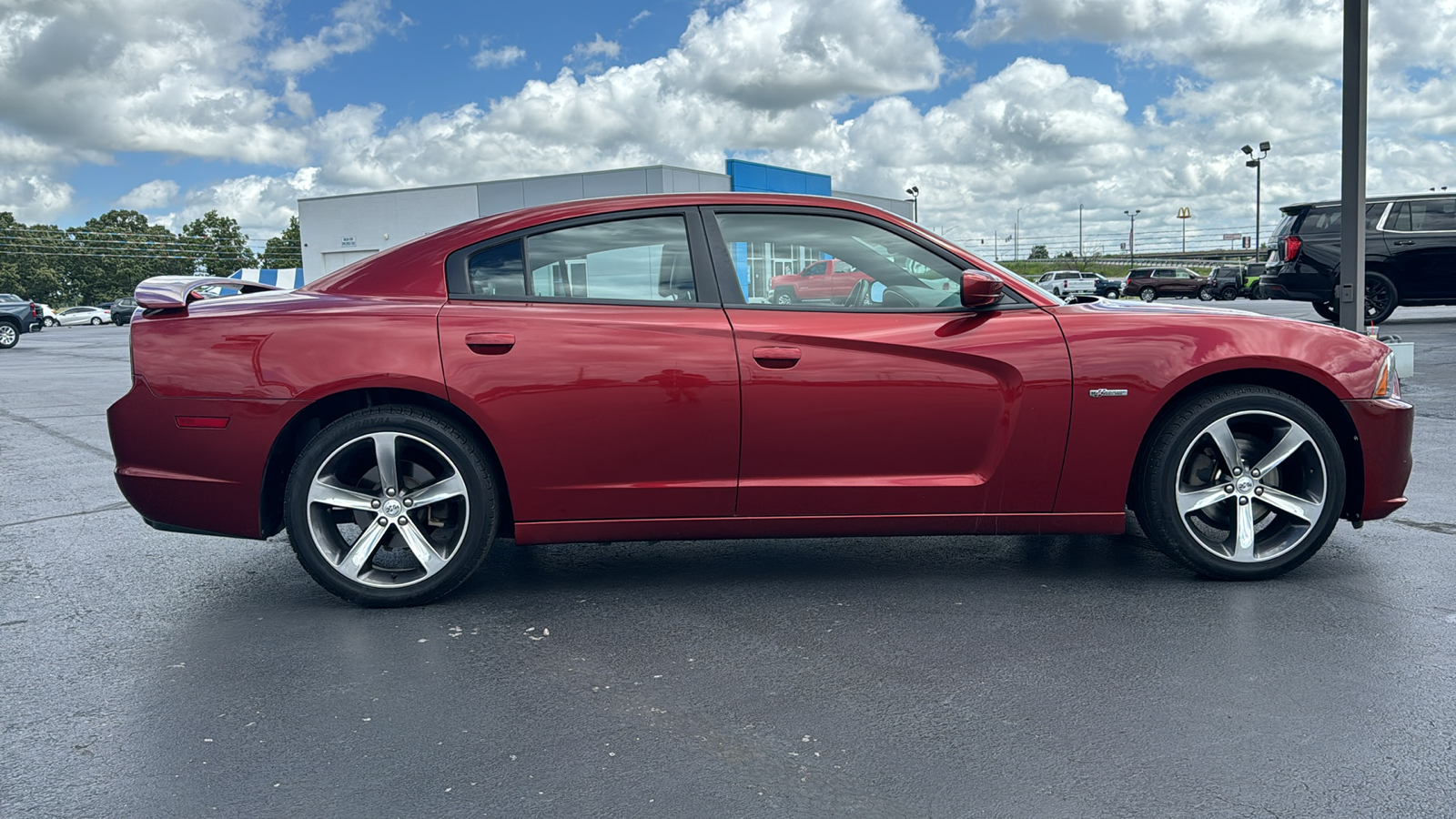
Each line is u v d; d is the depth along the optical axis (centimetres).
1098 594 354
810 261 355
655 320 343
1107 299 399
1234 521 362
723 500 347
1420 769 223
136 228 14262
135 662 307
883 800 214
